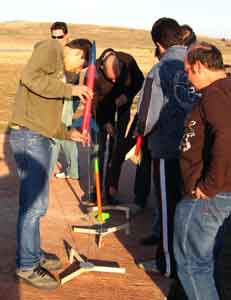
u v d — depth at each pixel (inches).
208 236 141.5
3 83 951.6
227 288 189.5
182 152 142.1
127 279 199.3
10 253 218.5
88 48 195.0
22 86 178.1
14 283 192.4
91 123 214.4
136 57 1815.9
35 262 191.3
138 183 274.7
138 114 189.6
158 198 191.6
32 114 176.2
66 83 182.2
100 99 256.5
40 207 185.8
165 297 186.2
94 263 212.2
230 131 130.6
